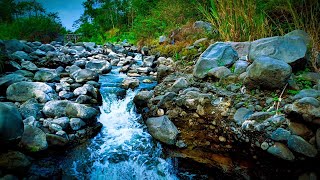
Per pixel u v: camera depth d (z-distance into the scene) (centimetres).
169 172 303
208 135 311
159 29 965
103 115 395
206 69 410
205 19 734
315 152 233
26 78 469
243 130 277
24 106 343
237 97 325
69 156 295
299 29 400
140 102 411
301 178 238
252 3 470
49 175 260
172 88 409
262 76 309
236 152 285
